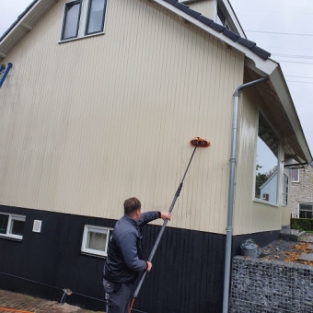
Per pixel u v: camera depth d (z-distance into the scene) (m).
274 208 6.66
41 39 6.18
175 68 4.57
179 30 4.65
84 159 5.09
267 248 5.50
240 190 4.14
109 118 4.99
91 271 4.63
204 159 4.10
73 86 5.51
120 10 5.31
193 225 3.99
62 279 4.84
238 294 3.62
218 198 3.92
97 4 5.69
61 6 6.07
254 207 4.86
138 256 2.89
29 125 5.87
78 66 5.55
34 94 5.96
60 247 4.98
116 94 5.01
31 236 5.32
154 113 4.60
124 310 2.89
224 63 4.23
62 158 5.32
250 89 4.53
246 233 4.39
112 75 5.12
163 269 4.05
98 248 4.73
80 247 4.80
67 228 5.00
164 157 4.39
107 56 5.25
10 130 6.09
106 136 4.95
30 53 6.27
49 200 5.29
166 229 4.15
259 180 5.25
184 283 3.90
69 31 5.89
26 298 4.95
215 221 3.88
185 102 4.39
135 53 4.98
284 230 8.38
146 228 4.29
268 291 3.48
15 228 5.67
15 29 6.22
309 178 20.77
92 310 4.48
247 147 4.42
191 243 3.96
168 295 3.96
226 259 3.68
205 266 3.82
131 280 2.92
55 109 5.62
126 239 2.77
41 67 6.02
